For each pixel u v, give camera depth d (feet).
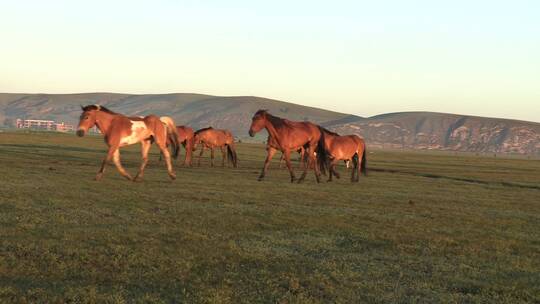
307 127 86.63
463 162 266.16
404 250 37.40
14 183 62.08
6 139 217.56
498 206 67.82
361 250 36.91
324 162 89.61
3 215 41.50
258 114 84.23
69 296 23.84
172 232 38.60
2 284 25.45
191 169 108.47
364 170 96.48
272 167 130.72
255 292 25.93
